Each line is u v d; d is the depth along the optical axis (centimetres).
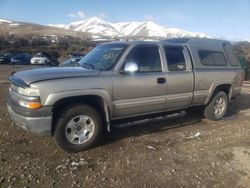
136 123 568
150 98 553
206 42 677
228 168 438
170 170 426
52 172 407
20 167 418
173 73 582
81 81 468
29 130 451
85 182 386
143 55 546
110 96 498
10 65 3531
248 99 1012
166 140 548
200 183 393
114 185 381
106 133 571
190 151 497
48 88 439
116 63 512
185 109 644
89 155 471
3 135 538
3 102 802
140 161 453
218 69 677
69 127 470
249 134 597
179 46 614
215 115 691
